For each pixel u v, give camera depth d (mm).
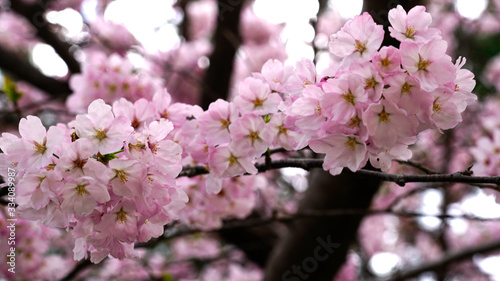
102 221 941
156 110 1006
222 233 1855
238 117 968
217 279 2137
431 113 915
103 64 1393
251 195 1190
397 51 912
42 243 1300
